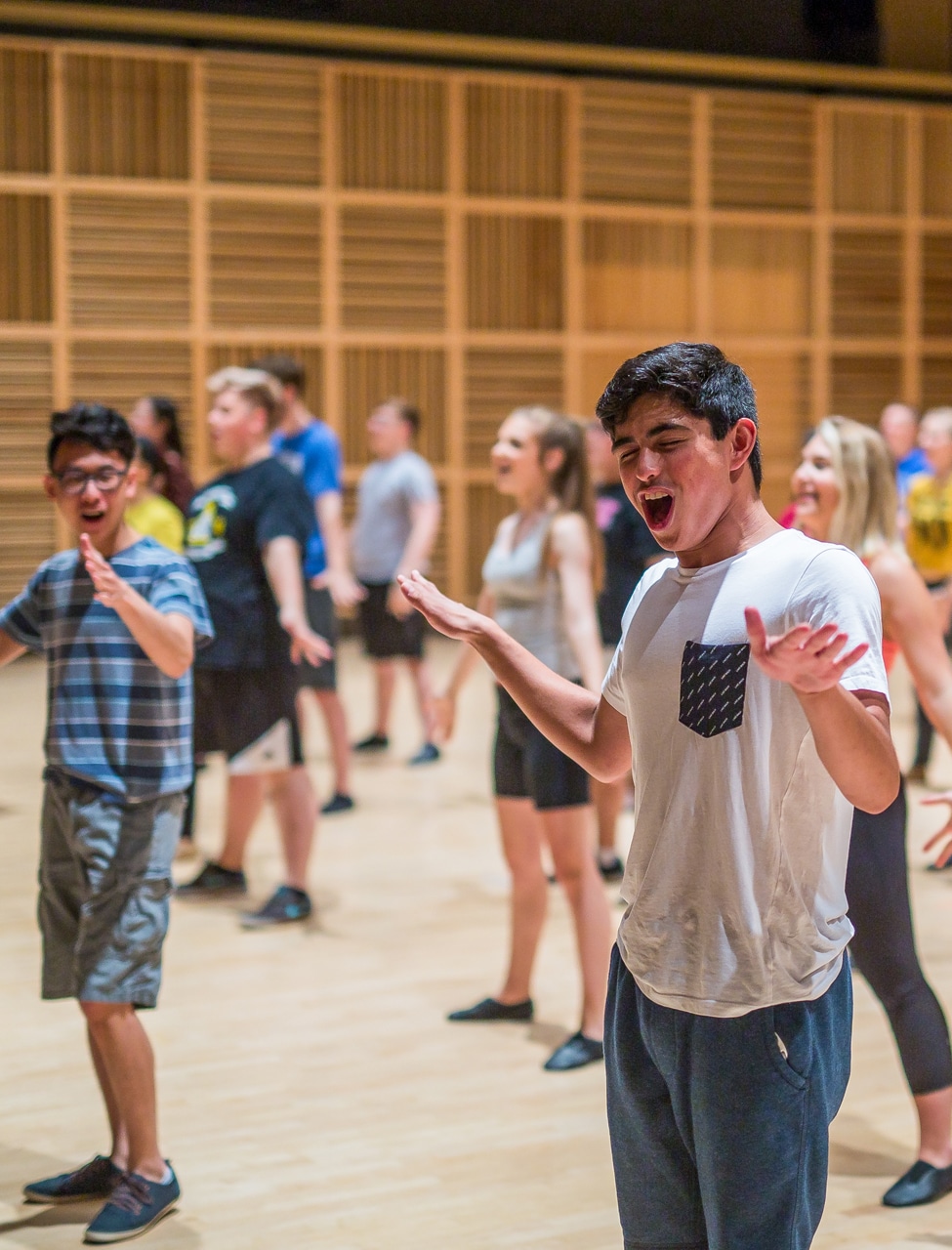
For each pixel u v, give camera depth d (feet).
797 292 39.58
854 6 37.19
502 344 37.19
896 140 39.96
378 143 35.76
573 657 13.05
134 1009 9.71
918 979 9.97
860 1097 11.66
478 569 37.63
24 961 14.75
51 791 9.75
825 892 6.11
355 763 24.44
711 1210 6.08
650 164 37.91
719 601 6.10
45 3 32.68
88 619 9.62
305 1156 10.55
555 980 14.39
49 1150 10.66
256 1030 13.04
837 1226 9.55
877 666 5.81
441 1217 9.64
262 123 34.76
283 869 18.25
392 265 36.11
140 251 34.14
